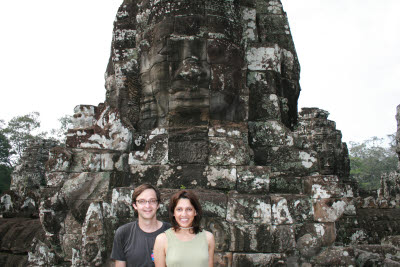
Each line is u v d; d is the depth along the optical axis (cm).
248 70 556
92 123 536
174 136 458
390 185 1262
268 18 635
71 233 464
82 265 419
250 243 388
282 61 614
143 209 277
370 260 418
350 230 579
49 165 472
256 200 399
